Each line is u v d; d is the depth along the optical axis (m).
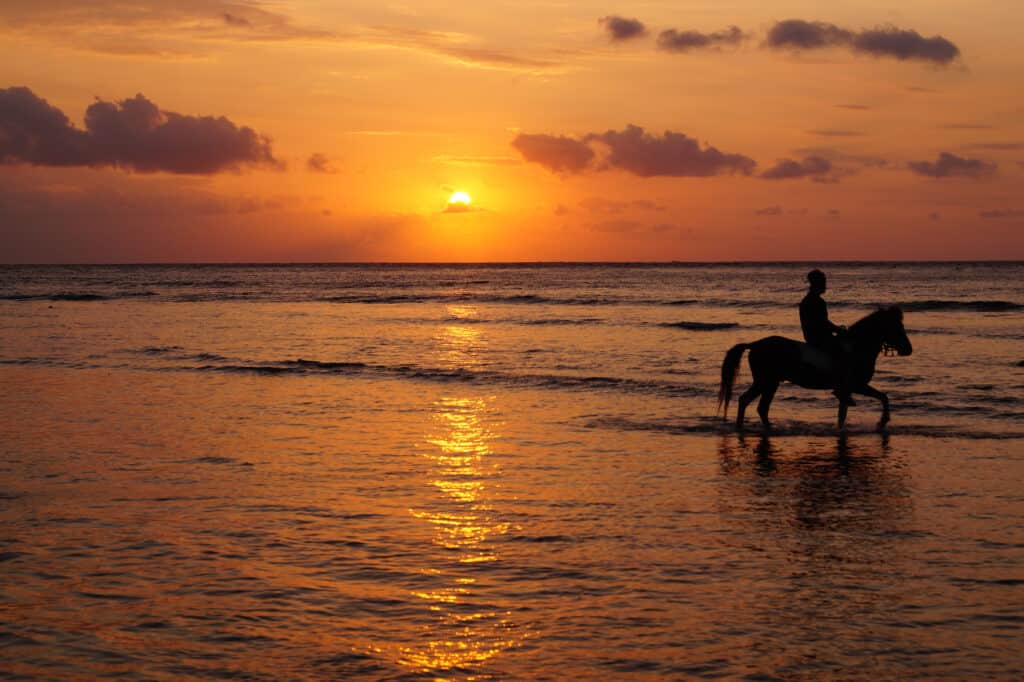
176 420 17.05
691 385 21.52
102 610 7.30
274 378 23.50
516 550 8.96
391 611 7.30
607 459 13.57
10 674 6.11
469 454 13.87
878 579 8.05
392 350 30.78
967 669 6.17
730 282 105.25
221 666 6.27
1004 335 33.69
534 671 6.20
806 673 6.13
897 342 15.95
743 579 8.08
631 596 7.65
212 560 8.59
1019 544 9.09
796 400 19.56
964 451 14.02
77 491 11.40
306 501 10.91
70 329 40.16
